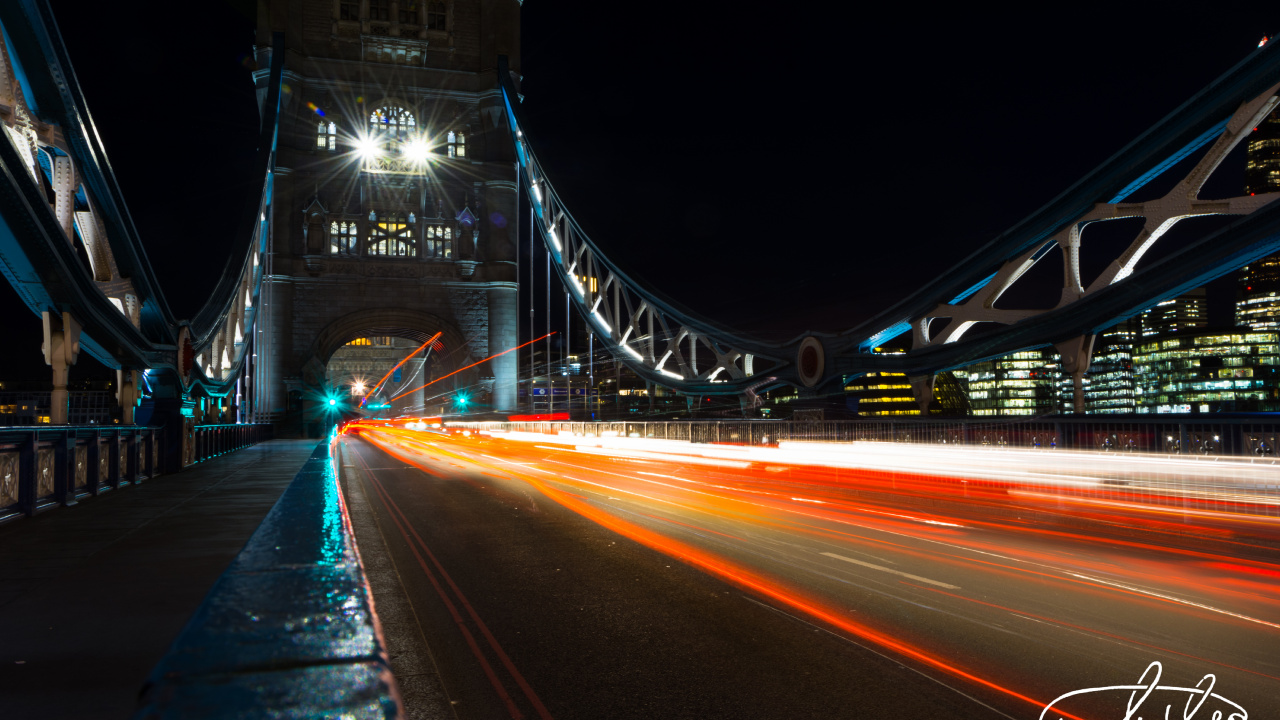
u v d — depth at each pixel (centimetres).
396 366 14300
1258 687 436
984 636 536
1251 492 1287
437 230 7794
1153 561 800
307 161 7538
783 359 5381
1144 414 1680
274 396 7131
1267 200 2417
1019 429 2016
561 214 8700
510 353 7762
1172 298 2780
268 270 7275
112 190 1717
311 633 104
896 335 4484
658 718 398
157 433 1886
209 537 831
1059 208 3328
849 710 406
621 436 3659
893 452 1953
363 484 1856
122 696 363
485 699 427
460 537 1007
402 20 7944
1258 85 2553
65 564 674
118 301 1961
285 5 7581
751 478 1902
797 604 629
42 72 1394
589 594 673
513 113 8000
